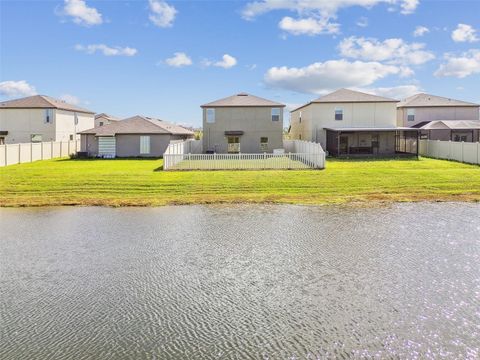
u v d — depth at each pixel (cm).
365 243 1148
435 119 4897
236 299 789
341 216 1502
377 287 835
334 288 834
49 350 620
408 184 2153
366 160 3453
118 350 619
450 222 1393
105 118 7312
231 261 1008
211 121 4238
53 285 866
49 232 1304
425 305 752
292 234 1255
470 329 665
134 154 4109
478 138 4550
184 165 2859
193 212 1598
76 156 4072
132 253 1079
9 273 936
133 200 1831
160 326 690
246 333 664
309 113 4303
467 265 961
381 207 1659
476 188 2045
